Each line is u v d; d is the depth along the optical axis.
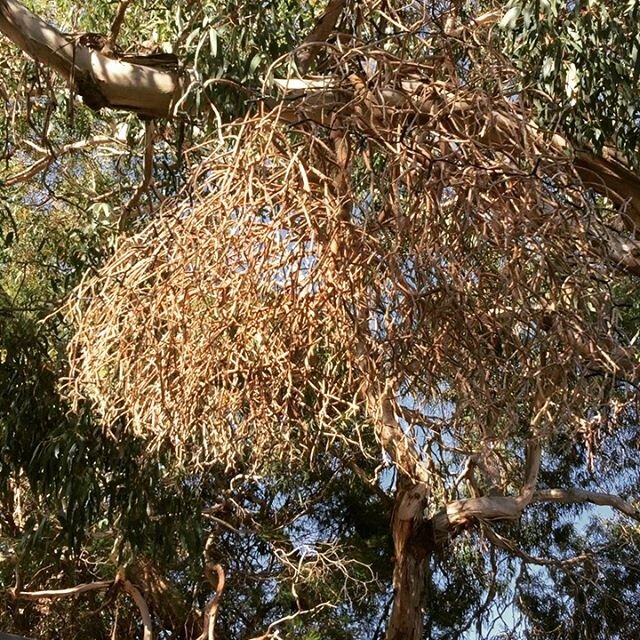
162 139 6.92
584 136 5.41
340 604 11.34
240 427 3.66
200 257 3.25
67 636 10.79
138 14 7.50
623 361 3.75
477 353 3.33
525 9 5.07
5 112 7.33
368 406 3.77
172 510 6.80
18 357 6.60
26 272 8.15
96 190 8.30
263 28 5.40
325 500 11.78
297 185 3.21
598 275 3.43
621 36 5.42
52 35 5.29
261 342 3.36
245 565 11.36
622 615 11.77
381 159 3.93
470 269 3.29
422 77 3.73
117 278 3.52
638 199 5.58
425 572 9.25
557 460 11.20
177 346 3.42
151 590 10.60
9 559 9.98
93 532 9.04
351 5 5.31
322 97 3.76
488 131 3.62
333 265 3.20
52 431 6.33
